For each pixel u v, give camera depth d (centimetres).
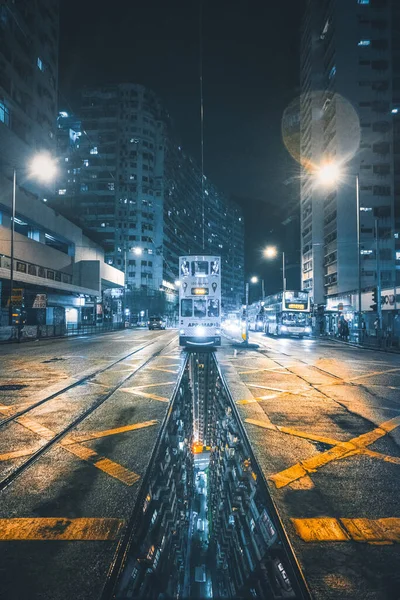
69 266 4838
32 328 3027
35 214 3791
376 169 6481
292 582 226
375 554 239
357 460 414
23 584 210
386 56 6588
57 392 816
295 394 810
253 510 345
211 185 14575
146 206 9794
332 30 6869
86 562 231
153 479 398
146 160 9875
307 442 477
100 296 5200
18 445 463
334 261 6638
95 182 9669
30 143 4978
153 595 273
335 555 238
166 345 2359
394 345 2233
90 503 311
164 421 573
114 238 9525
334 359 1625
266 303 4653
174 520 443
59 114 9744
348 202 6475
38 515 291
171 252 10912
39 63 5253
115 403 705
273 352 1936
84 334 4100
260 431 523
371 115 6544
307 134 7938
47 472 378
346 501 314
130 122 9762
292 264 10869
